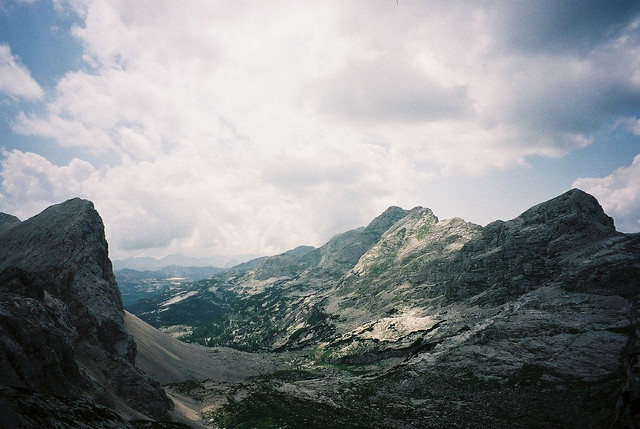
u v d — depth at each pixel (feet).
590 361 343.87
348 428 299.58
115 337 341.00
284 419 316.60
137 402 261.44
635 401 212.23
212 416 338.75
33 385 152.97
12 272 249.75
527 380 345.92
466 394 356.38
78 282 361.30
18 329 169.68
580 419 270.46
